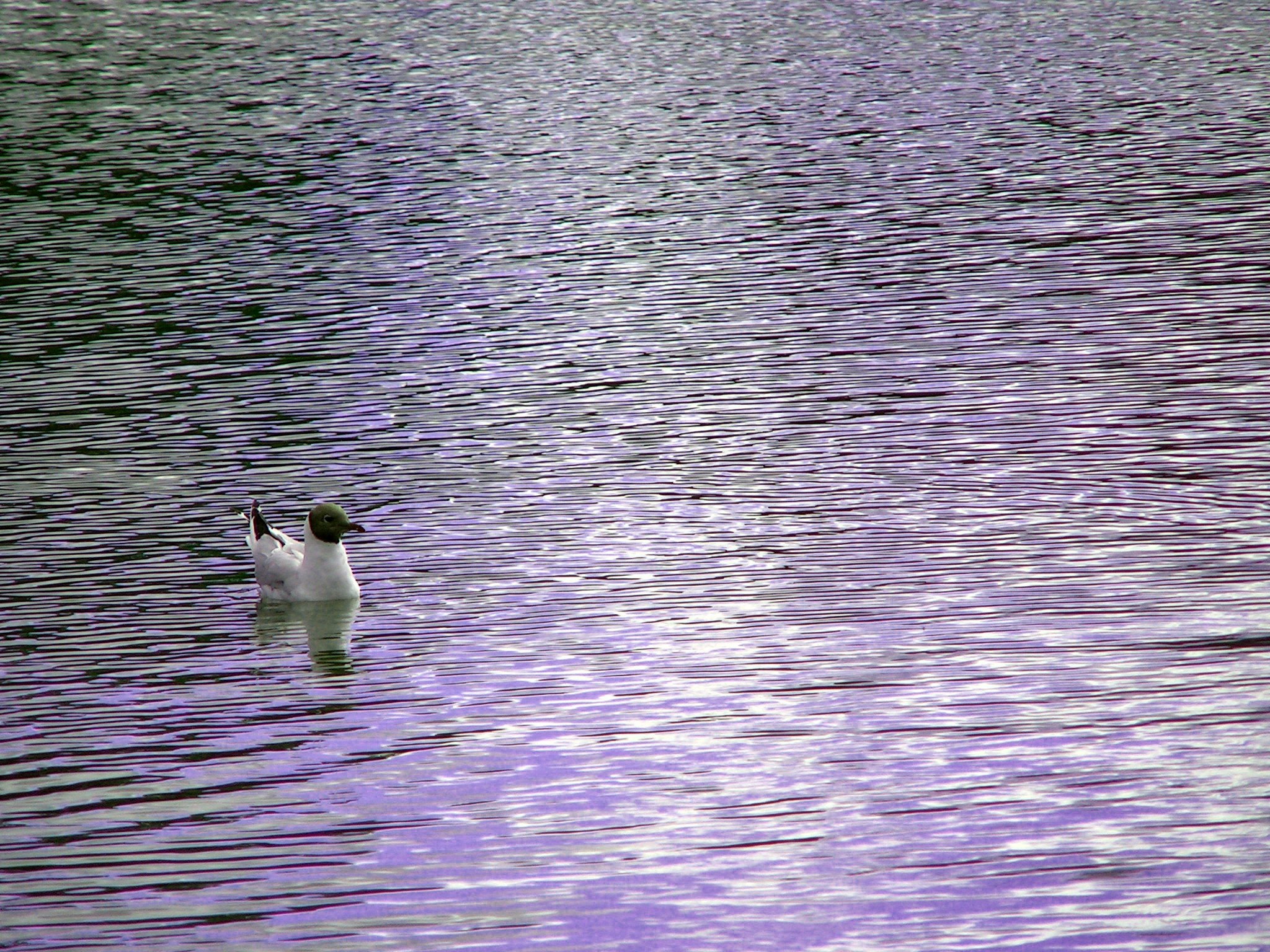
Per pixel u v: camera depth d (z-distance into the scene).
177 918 10.34
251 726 13.23
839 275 28.27
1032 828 11.13
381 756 12.61
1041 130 40.31
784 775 12.04
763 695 13.43
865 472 18.81
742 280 28.27
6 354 25.33
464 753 12.61
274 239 32.41
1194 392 20.98
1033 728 12.60
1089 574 15.64
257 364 24.41
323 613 15.62
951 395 21.48
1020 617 14.74
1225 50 51.34
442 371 23.78
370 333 25.91
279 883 10.77
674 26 60.97
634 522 17.59
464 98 47.78
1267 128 38.97
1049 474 18.44
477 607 15.55
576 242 31.47
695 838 11.19
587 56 54.91
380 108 46.41
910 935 9.90
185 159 40.25
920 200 33.62
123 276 29.89
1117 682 13.33
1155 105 42.78
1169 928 9.86
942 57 52.41
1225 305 24.86
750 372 23.03
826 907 10.24
